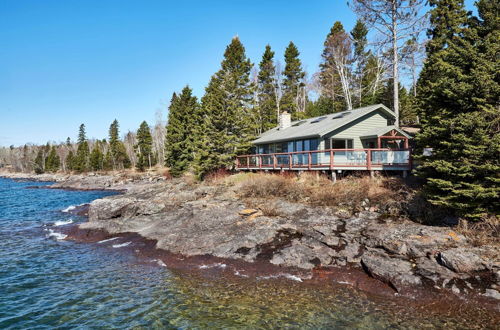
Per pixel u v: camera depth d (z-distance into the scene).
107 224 19.72
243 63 48.41
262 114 48.97
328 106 47.88
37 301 10.12
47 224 22.59
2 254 15.46
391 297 9.69
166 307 9.57
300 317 8.78
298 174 23.59
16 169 115.62
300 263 12.34
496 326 8.00
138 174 61.94
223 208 18.89
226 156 31.38
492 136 12.15
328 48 48.19
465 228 12.30
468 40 13.34
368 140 26.06
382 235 12.89
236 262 13.03
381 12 29.59
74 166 83.50
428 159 14.21
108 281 11.78
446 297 9.31
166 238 16.14
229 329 8.22
